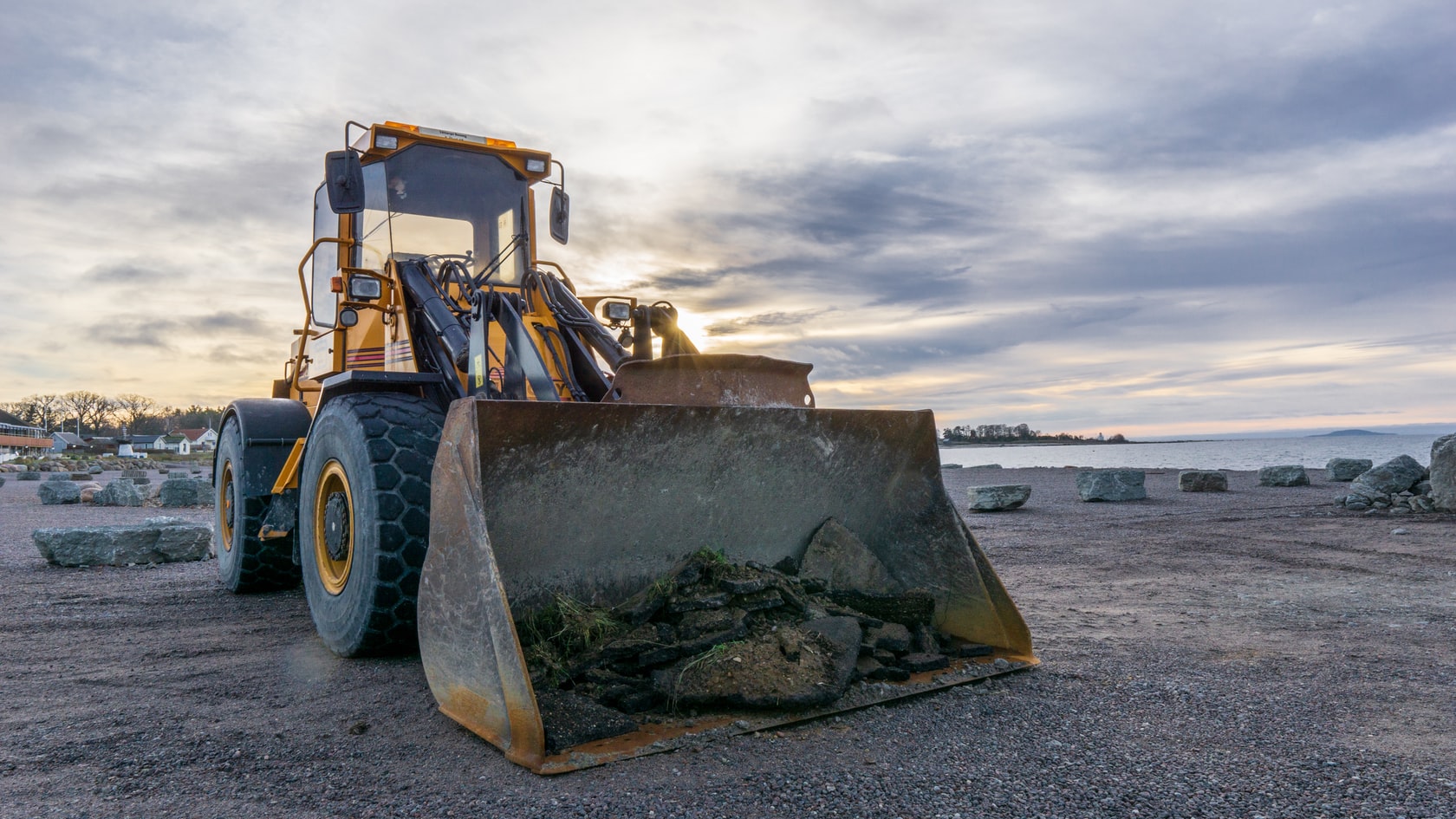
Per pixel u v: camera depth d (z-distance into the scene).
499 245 5.03
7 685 3.41
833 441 3.64
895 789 2.25
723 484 3.41
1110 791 2.22
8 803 2.25
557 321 4.22
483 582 2.65
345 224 4.97
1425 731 2.67
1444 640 3.93
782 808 2.14
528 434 2.90
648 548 3.29
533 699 2.45
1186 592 5.30
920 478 3.80
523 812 2.13
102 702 3.15
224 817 2.14
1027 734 2.67
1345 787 2.23
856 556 3.60
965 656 3.44
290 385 6.29
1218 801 2.16
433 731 2.77
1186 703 2.98
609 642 2.89
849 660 2.97
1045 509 11.19
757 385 3.61
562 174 5.25
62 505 15.27
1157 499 12.02
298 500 4.73
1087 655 3.68
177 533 7.46
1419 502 9.10
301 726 2.84
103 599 5.48
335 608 3.77
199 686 3.36
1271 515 9.49
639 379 3.34
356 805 2.20
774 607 3.12
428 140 4.88
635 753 2.46
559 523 3.06
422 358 4.26
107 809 2.21
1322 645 3.86
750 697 2.73
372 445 3.58
